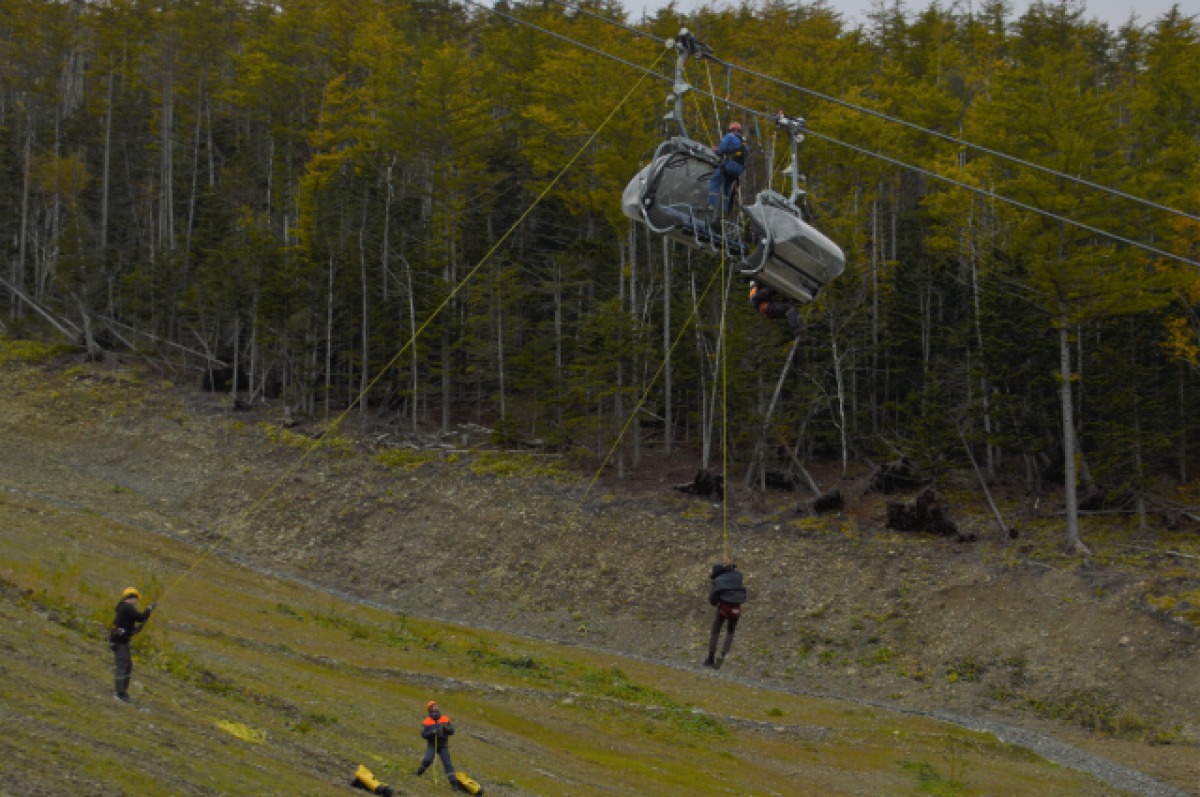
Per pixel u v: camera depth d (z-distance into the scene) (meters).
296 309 55.03
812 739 26.25
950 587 35.09
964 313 50.59
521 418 53.12
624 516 42.41
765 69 54.94
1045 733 27.97
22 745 11.66
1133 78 60.69
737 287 45.94
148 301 61.44
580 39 60.47
